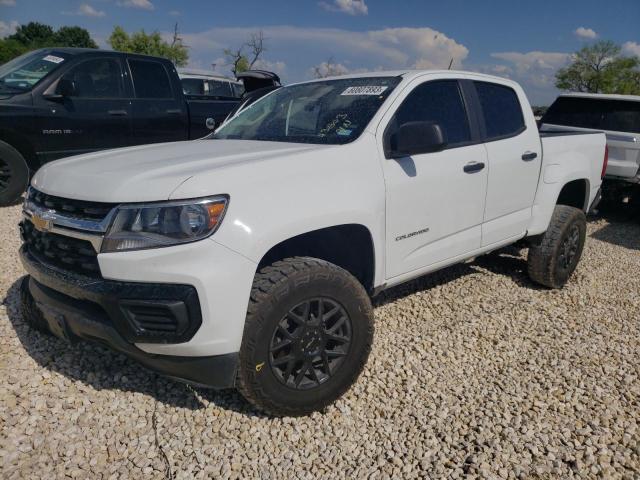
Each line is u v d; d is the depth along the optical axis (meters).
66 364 3.01
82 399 2.70
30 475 2.19
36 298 2.66
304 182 2.52
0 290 3.97
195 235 2.16
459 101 3.58
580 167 4.57
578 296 4.48
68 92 6.45
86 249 2.30
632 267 5.53
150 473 2.24
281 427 2.57
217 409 2.67
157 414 2.61
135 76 7.22
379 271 2.95
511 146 3.85
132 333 2.21
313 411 2.65
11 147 6.33
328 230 2.70
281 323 2.40
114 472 2.24
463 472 2.31
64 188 2.43
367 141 2.89
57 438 2.42
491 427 2.62
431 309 4.06
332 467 2.33
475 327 3.77
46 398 2.69
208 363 2.26
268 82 9.19
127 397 2.74
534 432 2.59
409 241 3.12
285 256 2.77
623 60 43.00
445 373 3.13
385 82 3.31
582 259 5.72
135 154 2.87
